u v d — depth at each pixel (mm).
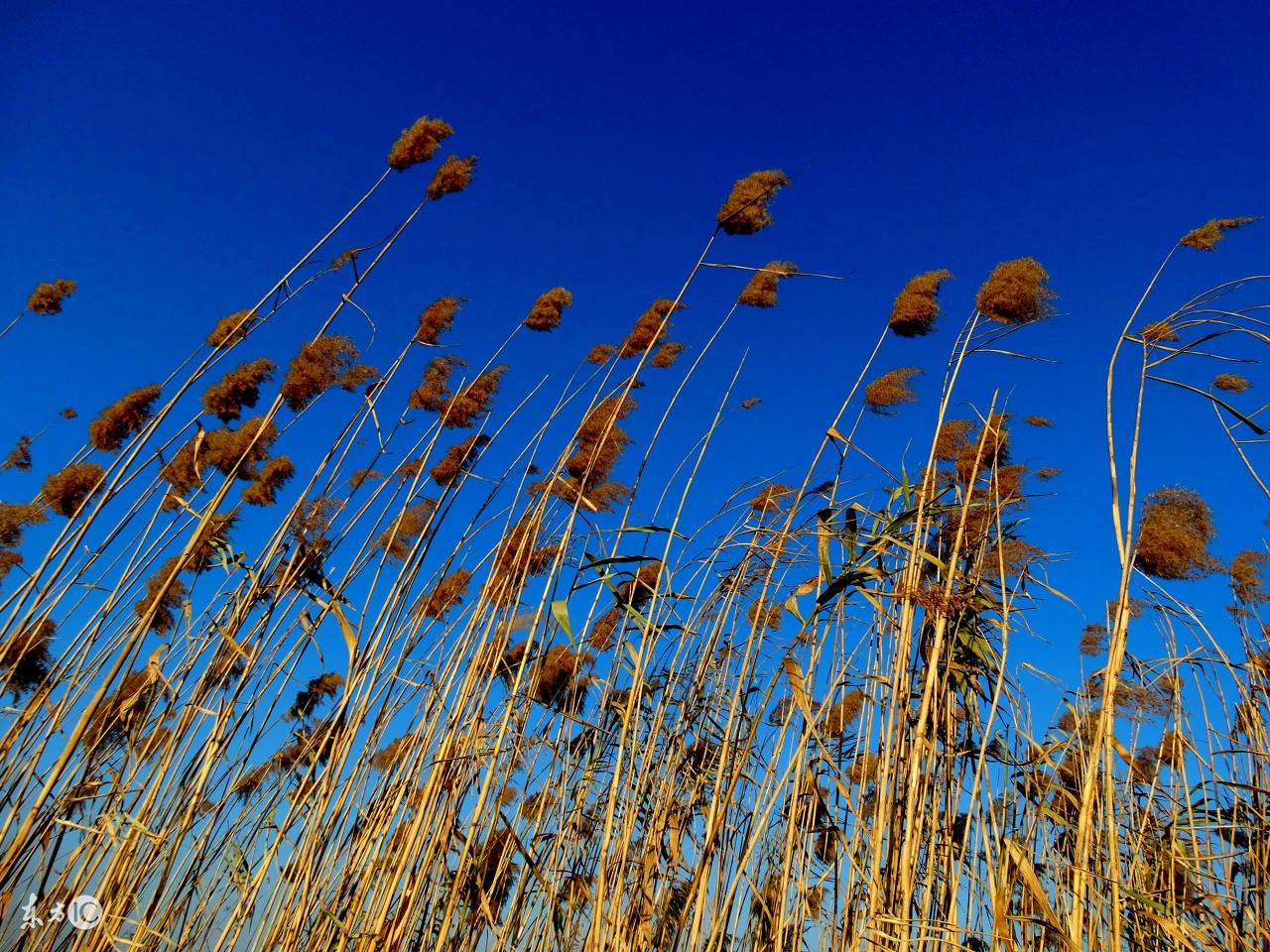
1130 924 2889
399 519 3551
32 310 4176
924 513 2924
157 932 2811
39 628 3105
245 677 3107
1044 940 2844
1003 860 2652
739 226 3488
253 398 3359
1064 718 3104
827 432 3258
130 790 2949
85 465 3365
